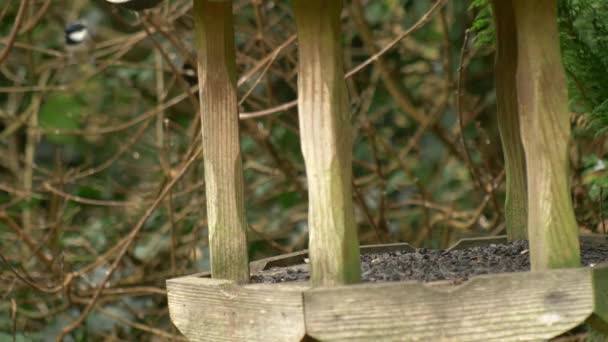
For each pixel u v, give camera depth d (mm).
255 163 8398
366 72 9203
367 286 3467
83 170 9445
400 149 9078
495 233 7273
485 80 8969
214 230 4246
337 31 3648
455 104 8555
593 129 5691
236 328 3828
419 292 3475
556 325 3516
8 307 7883
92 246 8633
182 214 7914
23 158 8938
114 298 7867
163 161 8312
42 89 8234
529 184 3770
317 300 3475
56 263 7980
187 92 7535
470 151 8523
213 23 4258
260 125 8383
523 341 3516
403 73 9031
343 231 3600
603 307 3557
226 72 4262
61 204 8750
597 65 5215
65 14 9828
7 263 6887
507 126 5051
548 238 3699
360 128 8516
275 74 8445
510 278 3523
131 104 9656
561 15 5199
